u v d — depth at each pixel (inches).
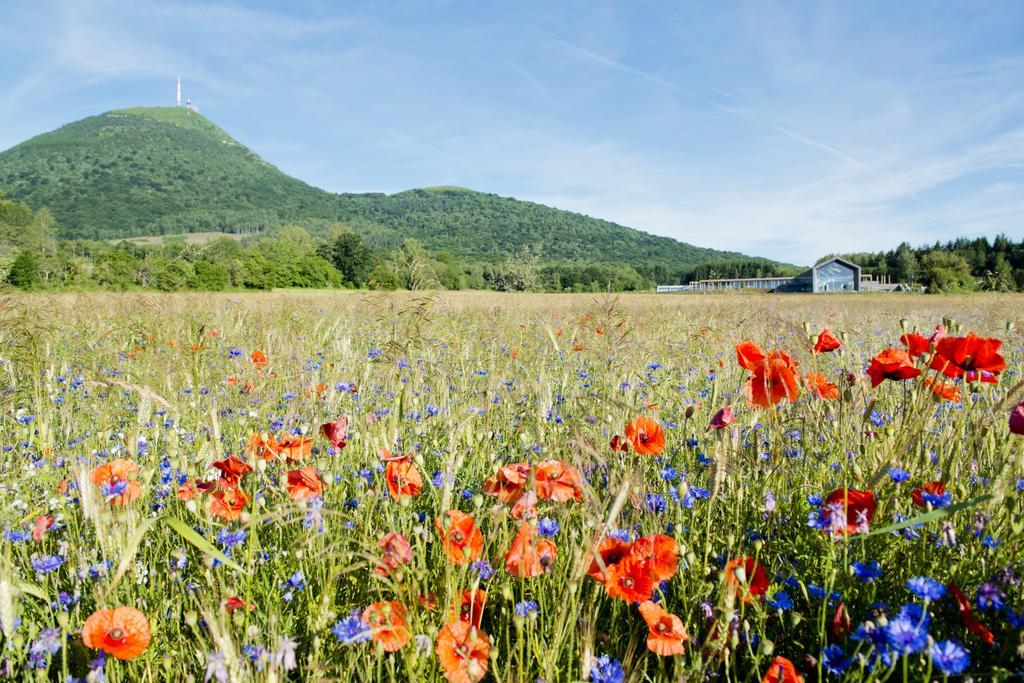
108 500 80.8
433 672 61.1
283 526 84.7
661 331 311.3
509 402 150.5
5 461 118.9
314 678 57.7
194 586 69.6
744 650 66.6
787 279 3730.3
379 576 59.7
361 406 136.4
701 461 102.3
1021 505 83.8
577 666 66.3
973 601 68.5
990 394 108.7
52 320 297.6
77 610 70.4
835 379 169.9
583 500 74.9
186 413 148.8
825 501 73.3
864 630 54.0
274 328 305.1
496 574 78.0
